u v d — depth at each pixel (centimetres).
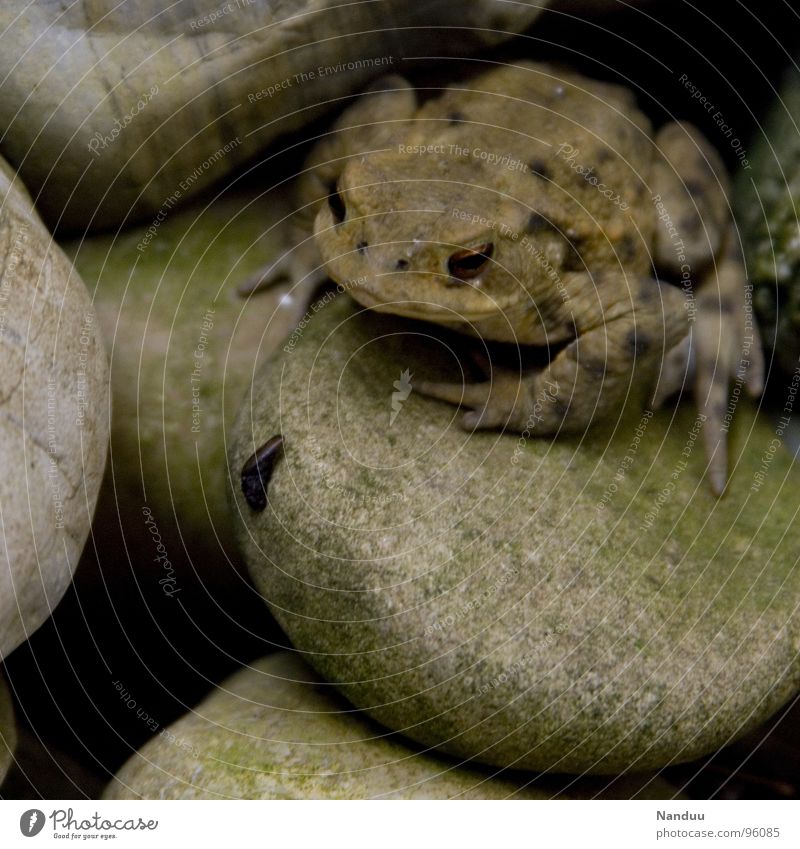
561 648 42
